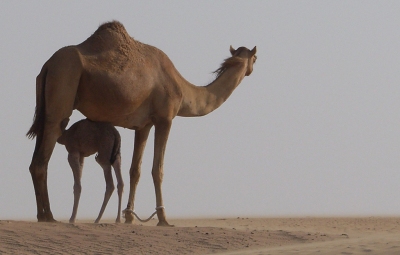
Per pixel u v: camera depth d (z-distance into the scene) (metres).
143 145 49.75
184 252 36.59
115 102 45.19
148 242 38.06
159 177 48.00
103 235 38.81
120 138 46.53
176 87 48.91
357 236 43.22
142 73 46.50
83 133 45.75
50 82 43.09
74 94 43.59
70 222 43.88
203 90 52.34
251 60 56.41
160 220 47.66
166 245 37.78
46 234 38.09
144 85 46.59
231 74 54.22
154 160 48.19
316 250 32.47
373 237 40.41
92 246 36.69
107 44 45.31
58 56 43.47
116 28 46.28
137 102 46.50
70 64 43.31
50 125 43.03
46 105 43.19
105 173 46.00
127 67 45.53
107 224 41.50
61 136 46.53
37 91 43.88
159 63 48.19
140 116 47.69
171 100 48.44
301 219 67.81
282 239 40.50
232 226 55.88
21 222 40.50
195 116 52.28
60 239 37.47
